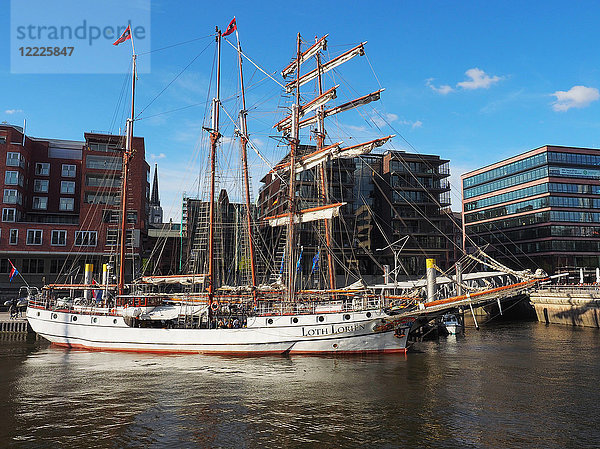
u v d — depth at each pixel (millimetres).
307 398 22969
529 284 37219
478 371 29641
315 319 34594
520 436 17703
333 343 34531
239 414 20344
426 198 89375
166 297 41031
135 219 72375
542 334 52344
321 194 48125
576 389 24953
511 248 108375
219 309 38906
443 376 28078
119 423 19125
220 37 43000
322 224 79312
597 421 19469
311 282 70875
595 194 101562
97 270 70500
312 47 47094
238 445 16734
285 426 18750
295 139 43062
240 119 49125
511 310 77188
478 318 76688
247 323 35219
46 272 70188
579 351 38812
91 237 69875
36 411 20766
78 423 19109
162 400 22594
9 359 34000
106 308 38344
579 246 98375
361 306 36125
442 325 52281
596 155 103312
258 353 34844
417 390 24641
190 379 27109
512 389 24922
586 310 60125
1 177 72188
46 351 37750
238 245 64500
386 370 29766
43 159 81500
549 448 16531
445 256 88125
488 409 21172
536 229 101500
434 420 19562
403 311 35969
